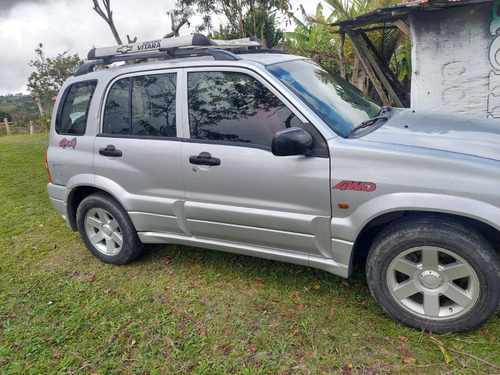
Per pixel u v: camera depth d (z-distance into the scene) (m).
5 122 22.16
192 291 3.20
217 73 2.97
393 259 2.47
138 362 2.49
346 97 3.18
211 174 2.93
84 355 2.59
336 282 3.16
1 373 2.47
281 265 3.48
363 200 2.43
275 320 2.78
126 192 3.40
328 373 2.27
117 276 3.59
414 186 2.28
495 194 2.12
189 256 3.82
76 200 3.91
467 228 2.28
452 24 5.88
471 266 2.27
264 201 2.78
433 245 2.33
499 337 2.41
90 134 3.53
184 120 3.06
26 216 5.36
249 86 2.84
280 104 2.72
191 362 2.45
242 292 3.15
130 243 3.61
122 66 3.48
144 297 3.19
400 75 11.41
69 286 3.46
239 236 3.01
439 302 2.47
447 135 2.51
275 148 2.43
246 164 2.77
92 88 3.55
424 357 2.32
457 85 6.11
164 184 3.19
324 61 12.29
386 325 2.62
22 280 3.62
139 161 3.25
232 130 2.88
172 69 3.15
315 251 2.74
